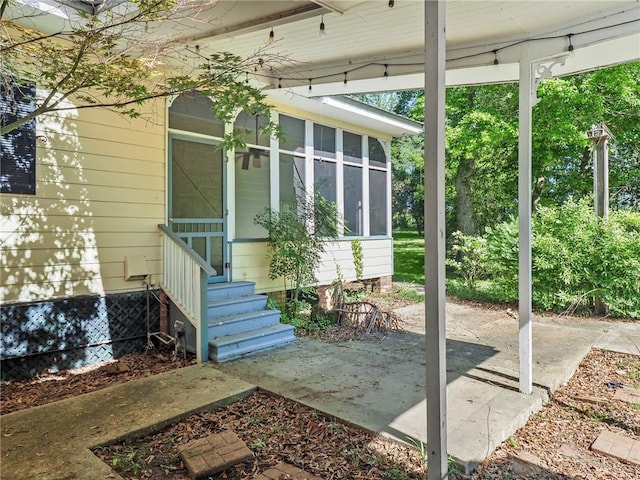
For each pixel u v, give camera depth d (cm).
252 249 654
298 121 749
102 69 299
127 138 493
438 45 221
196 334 464
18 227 414
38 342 423
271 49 436
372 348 515
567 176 1130
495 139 1020
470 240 964
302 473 254
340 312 638
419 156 1809
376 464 263
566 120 916
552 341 548
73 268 450
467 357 480
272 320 559
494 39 388
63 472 245
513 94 1053
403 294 949
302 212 718
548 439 311
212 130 599
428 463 227
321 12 338
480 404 345
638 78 907
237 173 641
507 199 1180
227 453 267
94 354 464
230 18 363
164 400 345
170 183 545
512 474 262
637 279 681
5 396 373
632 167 1116
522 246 371
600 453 290
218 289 562
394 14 348
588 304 729
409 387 379
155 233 520
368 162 918
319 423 316
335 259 821
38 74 377
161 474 254
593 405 370
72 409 328
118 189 485
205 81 327
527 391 369
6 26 313
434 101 223
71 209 449
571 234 736
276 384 385
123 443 287
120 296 484
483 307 824
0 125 390
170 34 381
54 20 378
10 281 409
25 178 418
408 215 2012
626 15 325
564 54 358
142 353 493
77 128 452
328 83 498
